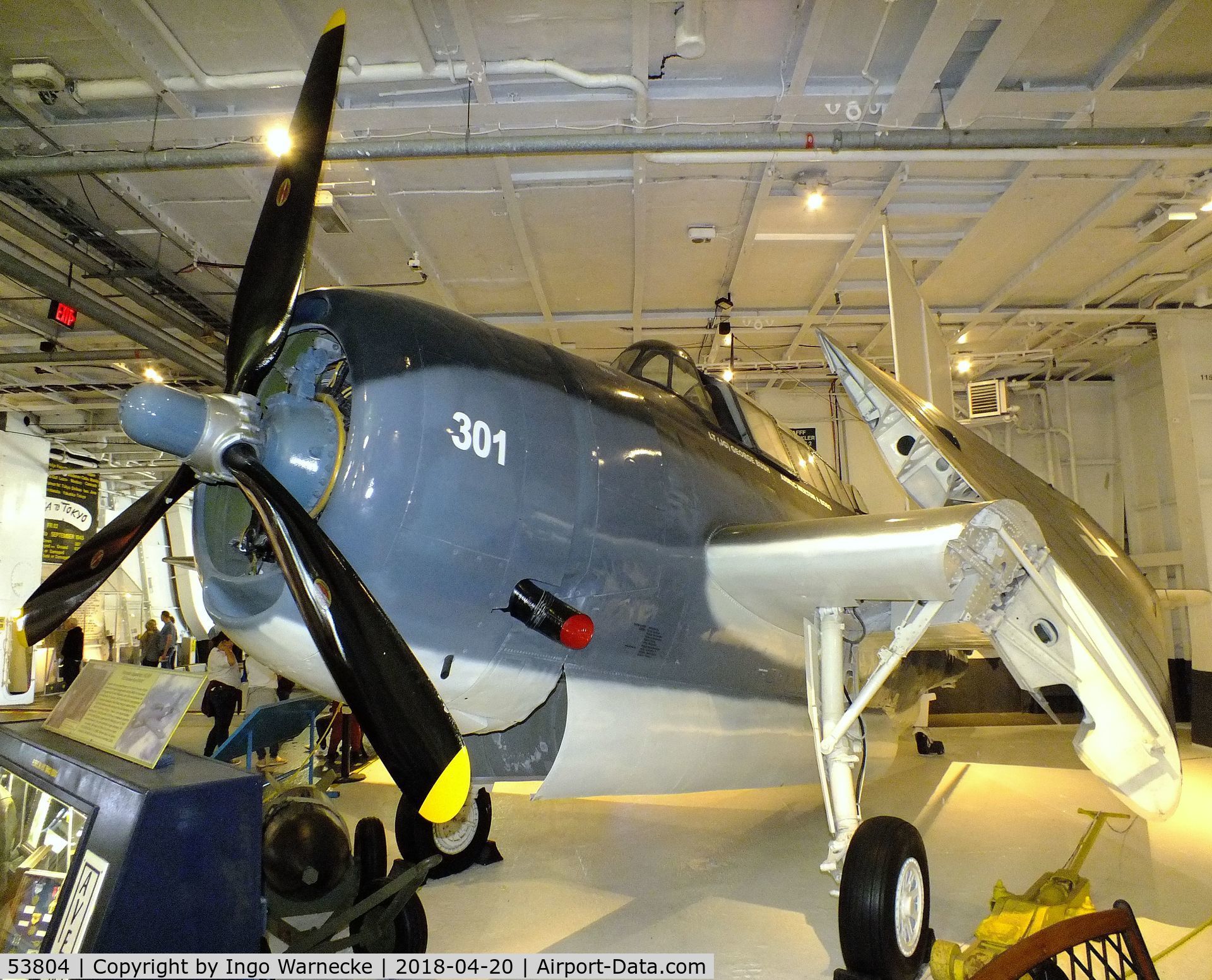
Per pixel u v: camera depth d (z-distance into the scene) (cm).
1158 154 499
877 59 450
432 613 206
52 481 1368
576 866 382
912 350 557
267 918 227
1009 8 399
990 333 865
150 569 1720
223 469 185
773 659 322
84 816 165
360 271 691
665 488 265
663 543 262
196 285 714
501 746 309
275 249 206
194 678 181
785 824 462
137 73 453
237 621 196
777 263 688
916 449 326
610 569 244
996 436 1066
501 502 212
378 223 617
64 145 513
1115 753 255
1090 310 795
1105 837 438
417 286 722
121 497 1642
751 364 951
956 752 731
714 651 293
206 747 673
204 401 181
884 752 439
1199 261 705
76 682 224
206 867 157
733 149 479
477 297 751
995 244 660
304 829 250
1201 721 796
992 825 468
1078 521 358
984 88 459
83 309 664
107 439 1312
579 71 461
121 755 182
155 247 648
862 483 1046
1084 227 614
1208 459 806
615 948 284
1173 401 821
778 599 280
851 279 729
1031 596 252
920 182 572
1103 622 244
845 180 566
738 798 533
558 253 661
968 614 241
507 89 474
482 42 436
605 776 267
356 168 537
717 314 785
